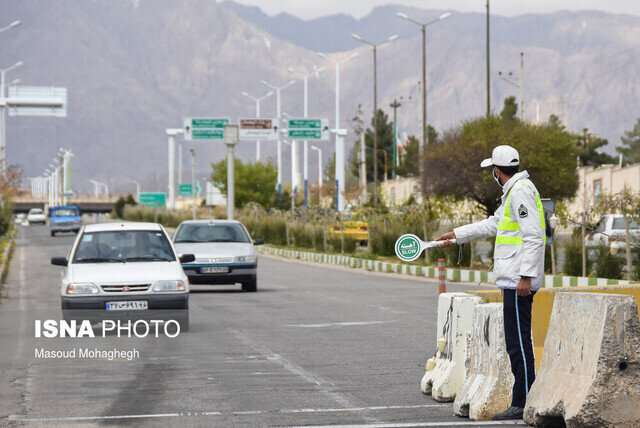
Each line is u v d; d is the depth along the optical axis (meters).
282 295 39.66
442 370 15.92
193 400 15.83
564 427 13.24
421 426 13.54
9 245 83.88
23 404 15.50
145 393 16.53
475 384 14.46
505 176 14.14
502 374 14.12
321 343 23.59
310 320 29.28
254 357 21.14
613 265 40.91
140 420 14.18
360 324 27.98
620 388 12.15
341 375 18.50
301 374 18.64
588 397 12.15
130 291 25.17
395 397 16.05
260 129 120.00
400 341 23.88
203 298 38.28
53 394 16.47
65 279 25.48
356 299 37.19
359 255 67.75
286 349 22.48
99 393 16.55
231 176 96.31
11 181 106.62
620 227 49.75
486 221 15.05
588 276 42.41
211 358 20.95
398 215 68.06
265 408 15.09
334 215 79.75
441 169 61.62
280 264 68.69
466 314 15.49
